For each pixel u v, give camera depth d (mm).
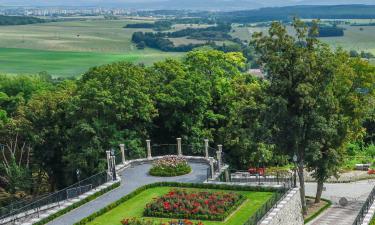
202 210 46406
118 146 65875
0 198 75000
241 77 78500
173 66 76875
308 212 58594
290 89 55625
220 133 74188
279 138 57406
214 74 78750
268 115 55000
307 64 54438
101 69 71875
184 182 56219
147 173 61562
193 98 72438
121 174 61625
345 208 60281
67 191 52625
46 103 74375
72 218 47156
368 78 61125
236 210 47938
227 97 75875
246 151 72000
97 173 60094
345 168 79125
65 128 73500
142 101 68688
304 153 57938
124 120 67688
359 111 61031
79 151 66062
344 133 60281
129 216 47656
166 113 73312
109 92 66375
